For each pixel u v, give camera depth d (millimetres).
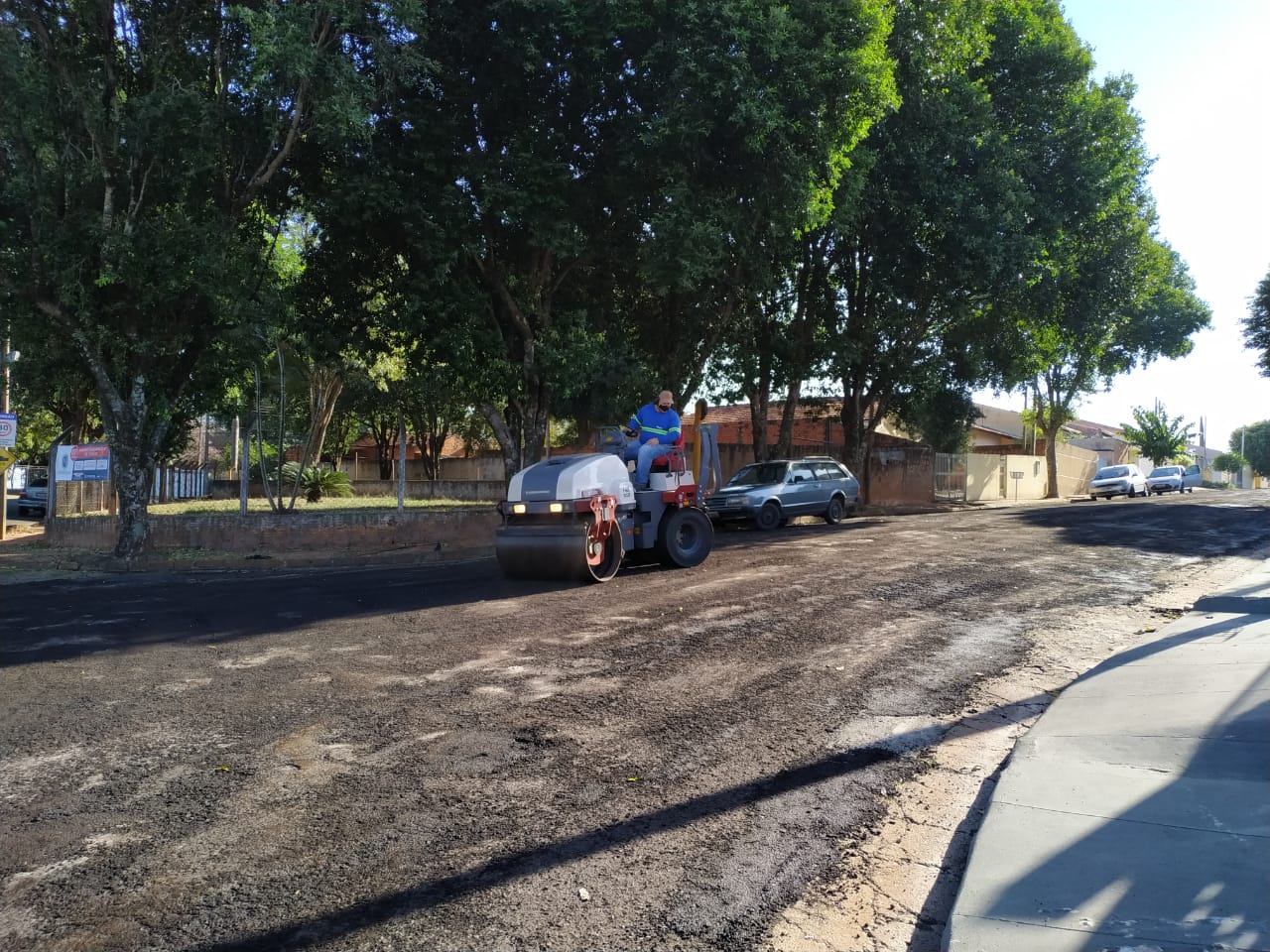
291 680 6512
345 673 6695
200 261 13477
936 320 25750
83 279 14062
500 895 3520
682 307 20719
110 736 5320
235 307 14242
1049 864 3590
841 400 30469
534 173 15148
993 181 21625
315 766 4863
